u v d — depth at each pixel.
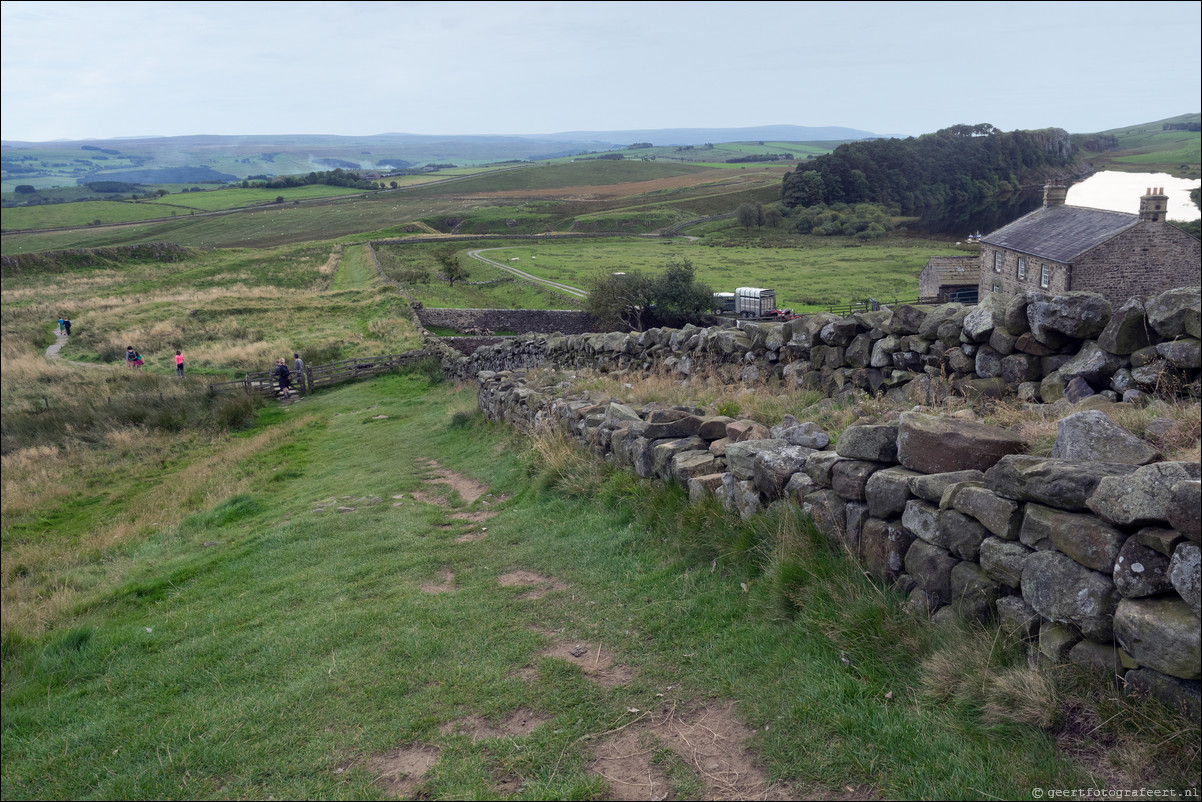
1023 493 3.38
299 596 7.07
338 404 25.92
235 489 14.80
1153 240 40.31
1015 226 50.81
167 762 4.26
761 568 4.95
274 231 182.38
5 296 70.88
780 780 3.20
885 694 3.57
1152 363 5.04
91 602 8.68
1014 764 2.92
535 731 3.89
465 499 10.11
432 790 3.52
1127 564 2.86
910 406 6.82
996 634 3.37
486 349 25.03
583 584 5.89
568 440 9.66
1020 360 6.09
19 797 4.30
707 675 4.15
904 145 199.75
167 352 41.59
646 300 72.25
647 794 3.27
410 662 4.98
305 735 4.27
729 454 5.73
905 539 4.14
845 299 82.88
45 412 27.00
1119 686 2.95
